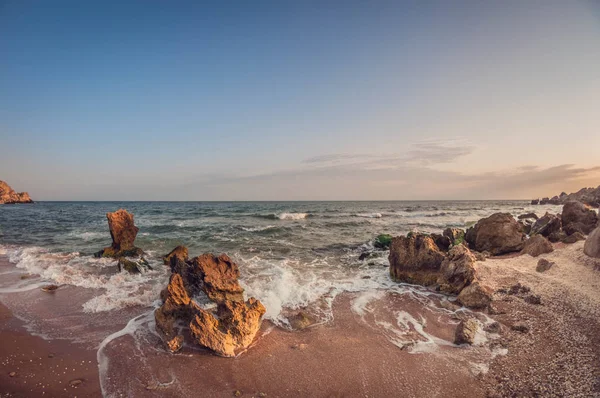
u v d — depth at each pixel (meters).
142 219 37.47
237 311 7.64
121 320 8.78
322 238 22.02
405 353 7.03
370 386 5.96
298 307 9.64
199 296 9.98
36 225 31.25
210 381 6.14
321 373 6.38
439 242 14.08
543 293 9.55
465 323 7.68
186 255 14.93
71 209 69.19
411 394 5.71
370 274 13.10
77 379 6.15
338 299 10.29
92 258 16.00
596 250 10.86
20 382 6.00
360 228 27.73
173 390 5.88
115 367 6.57
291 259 15.60
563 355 6.54
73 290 11.23
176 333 7.68
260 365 6.66
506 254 14.84
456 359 6.72
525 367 6.28
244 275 12.52
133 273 13.24
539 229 17.89
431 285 11.44
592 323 7.47
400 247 12.26
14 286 11.69
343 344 7.48
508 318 8.38
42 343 7.52
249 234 23.69
